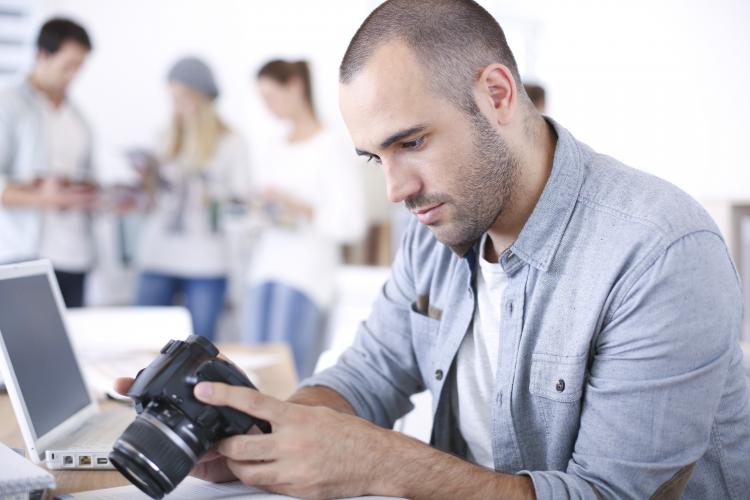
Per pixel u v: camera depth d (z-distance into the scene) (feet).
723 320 3.11
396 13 3.16
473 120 3.20
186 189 11.71
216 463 3.10
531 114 3.54
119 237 12.96
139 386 2.66
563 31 14.25
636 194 3.39
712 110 12.62
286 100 10.87
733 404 3.48
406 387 4.41
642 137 13.52
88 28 13.15
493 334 3.82
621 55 13.66
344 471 2.91
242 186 11.89
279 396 4.76
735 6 12.29
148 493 2.67
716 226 3.32
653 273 3.14
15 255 10.38
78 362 4.13
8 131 10.07
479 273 3.86
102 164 13.37
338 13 13.94
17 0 12.85
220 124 11.82
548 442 3.53
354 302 12.44
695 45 12.80
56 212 10.66
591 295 3.33
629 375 3.15
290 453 2.87
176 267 11.82
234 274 13.32
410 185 3.20
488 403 3.85
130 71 13.39
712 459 3.49
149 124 13.56
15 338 3.51
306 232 11.10
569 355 3.39
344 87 3.20
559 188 3.46
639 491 3.08
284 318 11.15
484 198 3.29
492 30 3.30
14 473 2.42
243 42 13.85
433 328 4.17
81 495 2.90
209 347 2.85
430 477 3.01
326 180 10.91
